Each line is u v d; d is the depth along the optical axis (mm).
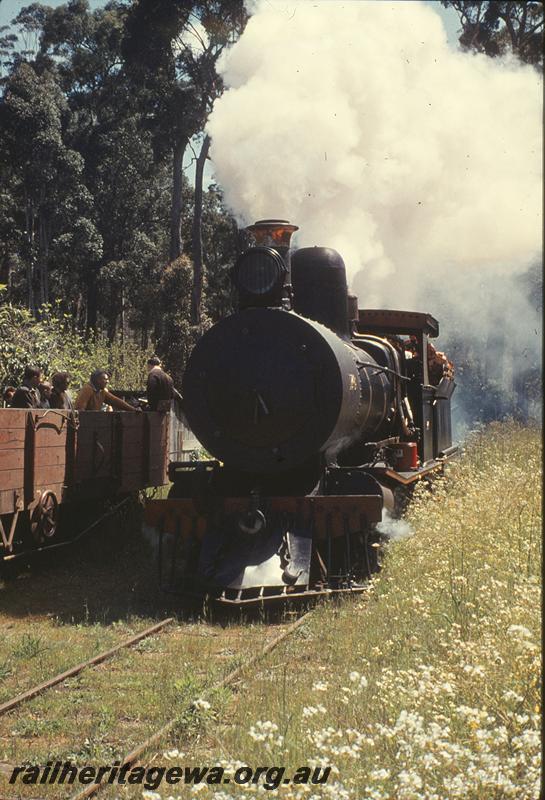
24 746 5070
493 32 18438
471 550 8430
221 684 5852
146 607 8594
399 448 11375
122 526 12148
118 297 59531
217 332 9359
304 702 5469
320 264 10211
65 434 10195
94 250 51562
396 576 8508
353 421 9570
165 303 44500
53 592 9273
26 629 7836
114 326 60094
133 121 54625
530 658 4824
